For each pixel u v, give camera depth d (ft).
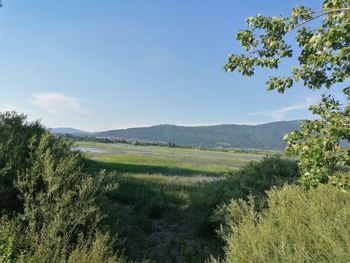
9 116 31.83
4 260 15.72
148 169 85.51
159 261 25.38
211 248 27.99
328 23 14.02
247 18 16.21
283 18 15.34
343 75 14.17
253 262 16.83
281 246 15.98
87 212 21.79
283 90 14.67
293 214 20.26
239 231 21.97
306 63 14.75
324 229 16.47
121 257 21.79
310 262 14.78
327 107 14.60
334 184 12.65
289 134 13.52
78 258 18.35
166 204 37.09
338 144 12.45
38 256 17.39
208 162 160.86
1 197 22.09
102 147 260.42
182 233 31.48
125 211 32.17
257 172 34.71
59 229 20.52
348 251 14.12
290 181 31.01
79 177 24.93
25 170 23.95
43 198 21.57
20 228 20.04
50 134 28.30
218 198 31.48
